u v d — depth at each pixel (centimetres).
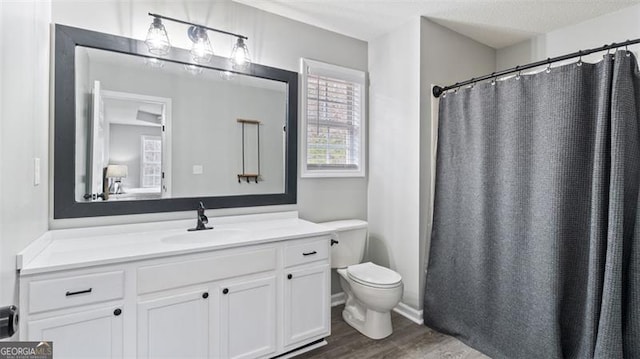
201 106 205
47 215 154
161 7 190
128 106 181
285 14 234
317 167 258
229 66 213
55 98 158
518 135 184
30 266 117
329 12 231
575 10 223
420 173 237
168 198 193
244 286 165
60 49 159
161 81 191
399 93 254
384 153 269
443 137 233
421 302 239
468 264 211
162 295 143
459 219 218
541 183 172
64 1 162
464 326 210
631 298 145
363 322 221
